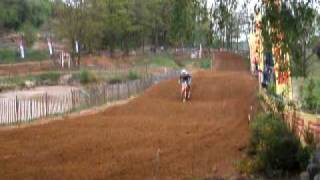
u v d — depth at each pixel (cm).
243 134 2017
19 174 1460
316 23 900
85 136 1989
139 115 2591
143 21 7406
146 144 1848
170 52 8169
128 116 2550
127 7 7344
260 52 1030
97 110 2781
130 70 5834
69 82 5234
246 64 6394
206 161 1608
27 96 4000
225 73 4791
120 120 2402
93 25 6931
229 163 1574
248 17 1012
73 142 1877
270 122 1585
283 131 1498
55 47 8156
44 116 2572
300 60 920
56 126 2223
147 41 8794
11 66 6400
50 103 3183
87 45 7306
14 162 1593
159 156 1667
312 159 1130
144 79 4191
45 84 5119
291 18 878
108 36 7631
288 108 1695
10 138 1961
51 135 2016
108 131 2102
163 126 2230
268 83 2289
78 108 2839
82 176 1440
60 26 7012
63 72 5712
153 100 3144
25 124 2325
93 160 1617
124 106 2897
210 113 2617
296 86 1602
